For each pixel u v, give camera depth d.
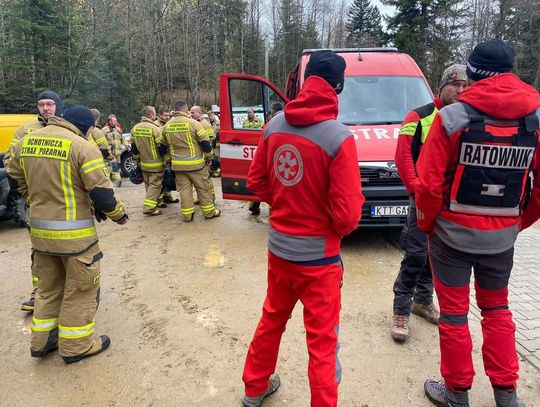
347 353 3.24
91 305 3.22
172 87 38.19
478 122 2.27
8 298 4.30
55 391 2.89
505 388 2.47
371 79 6.09
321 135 2.16
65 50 24.81
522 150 2.28
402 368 3.06
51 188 2.98
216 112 18.23
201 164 6.74
